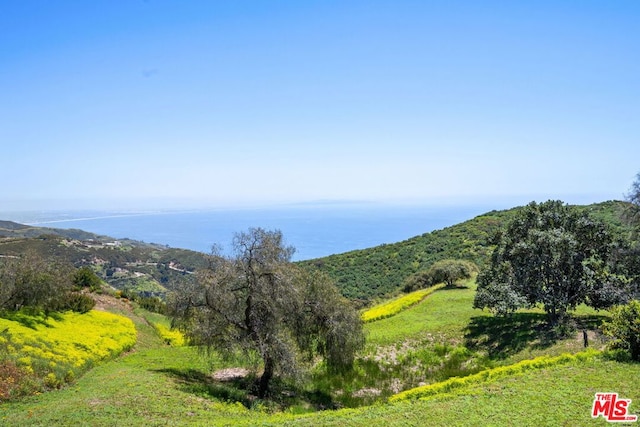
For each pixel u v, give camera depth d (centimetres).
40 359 2330
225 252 2512
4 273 3522
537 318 3519
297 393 2684
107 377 2375
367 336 3778
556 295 3150
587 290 3091
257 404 2236
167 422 1616
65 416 1584
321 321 2777
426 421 1480
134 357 3281
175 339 4394
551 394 1631
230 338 2411
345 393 2780
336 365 2922
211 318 2458
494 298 3194
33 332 2877
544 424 1370
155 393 2025
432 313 4409
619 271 3197
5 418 1566
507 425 1385
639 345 1942
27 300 3609
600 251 3241
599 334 2886
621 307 2089
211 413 1888
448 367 3088
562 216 3394
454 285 5878
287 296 2434
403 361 3241
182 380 2431
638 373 1764
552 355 2736
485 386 1855
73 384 2245
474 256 8012
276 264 2434
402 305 4966
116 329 3888
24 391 1956
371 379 2978
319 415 1739
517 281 3306
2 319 3039
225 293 2391
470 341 3428
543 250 3166
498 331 3459
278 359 2406
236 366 3067
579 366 1955
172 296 2500
